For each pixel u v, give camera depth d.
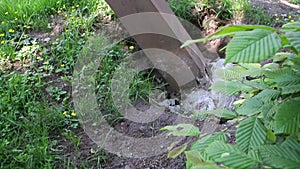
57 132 1.95
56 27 2.74
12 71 2.34
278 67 1.10
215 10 2.80
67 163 1.77
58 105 2.12
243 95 1.16
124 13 2.17
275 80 0.90
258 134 0.88
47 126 1.95
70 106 2.10
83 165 1.75
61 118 2.00
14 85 2.16
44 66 2.36
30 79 2.25
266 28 0.73
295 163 0.71
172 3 2.80
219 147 0.81
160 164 1.78
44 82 2.26
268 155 0.74
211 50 2.41
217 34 0.77
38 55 2.48
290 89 0.84
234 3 2.89
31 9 2.85
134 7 2.13
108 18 2.79
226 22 2.79
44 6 2.88
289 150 0.75
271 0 3.23
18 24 2.74
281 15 2.94
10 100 2.07
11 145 1.83
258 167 0.74
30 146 1.79
